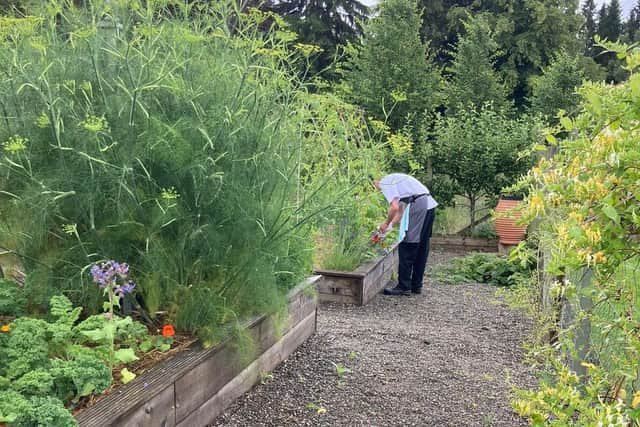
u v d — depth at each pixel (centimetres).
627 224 172
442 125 1277
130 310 345
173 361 307
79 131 304
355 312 628
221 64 354
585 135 182
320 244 694
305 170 528
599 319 249
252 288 363
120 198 317
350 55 1477
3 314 326
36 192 307
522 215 193
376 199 761
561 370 237
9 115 324
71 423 226
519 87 2462
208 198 332
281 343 425
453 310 658
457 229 1275
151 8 337
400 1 1436
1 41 341
